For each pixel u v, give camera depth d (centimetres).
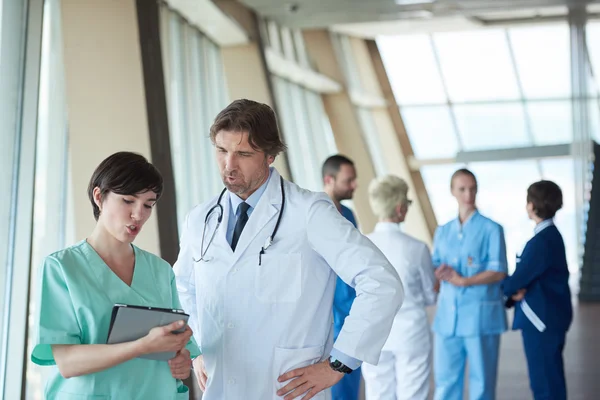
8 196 385
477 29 1550
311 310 217
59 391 201
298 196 221
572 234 1908
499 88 1869
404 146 1794
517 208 1948
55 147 468
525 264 402
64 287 199
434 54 1862
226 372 216
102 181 201
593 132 1429
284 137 895
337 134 1355
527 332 409
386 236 380
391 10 970
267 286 215
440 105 1878
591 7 1096
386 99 1788
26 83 399
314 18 993
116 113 489
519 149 1656
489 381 409
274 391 213
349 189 408
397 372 378
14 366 374
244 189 212
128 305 186
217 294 219
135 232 204
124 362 202
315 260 218
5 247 380
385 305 205
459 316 411
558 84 1852
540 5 990
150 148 498
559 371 404
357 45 1680
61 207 468
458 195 426
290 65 1118
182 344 194
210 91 848
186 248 237
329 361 209
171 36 748
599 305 1112
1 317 374
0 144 383
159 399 206
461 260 421
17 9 400
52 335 193
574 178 1344
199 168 769
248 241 217
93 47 488
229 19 792
